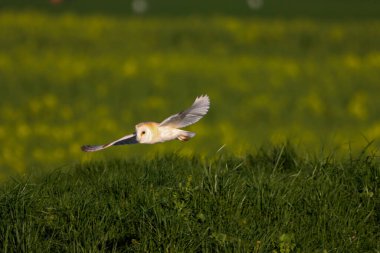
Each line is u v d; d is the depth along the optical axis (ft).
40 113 79.00
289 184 27.58
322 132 69.82
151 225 24.43
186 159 33.22
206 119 77.36
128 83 92.73
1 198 26.35
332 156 30.19
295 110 81.71
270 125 74.90
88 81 93.61
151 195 26.30
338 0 213.05
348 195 27.14
